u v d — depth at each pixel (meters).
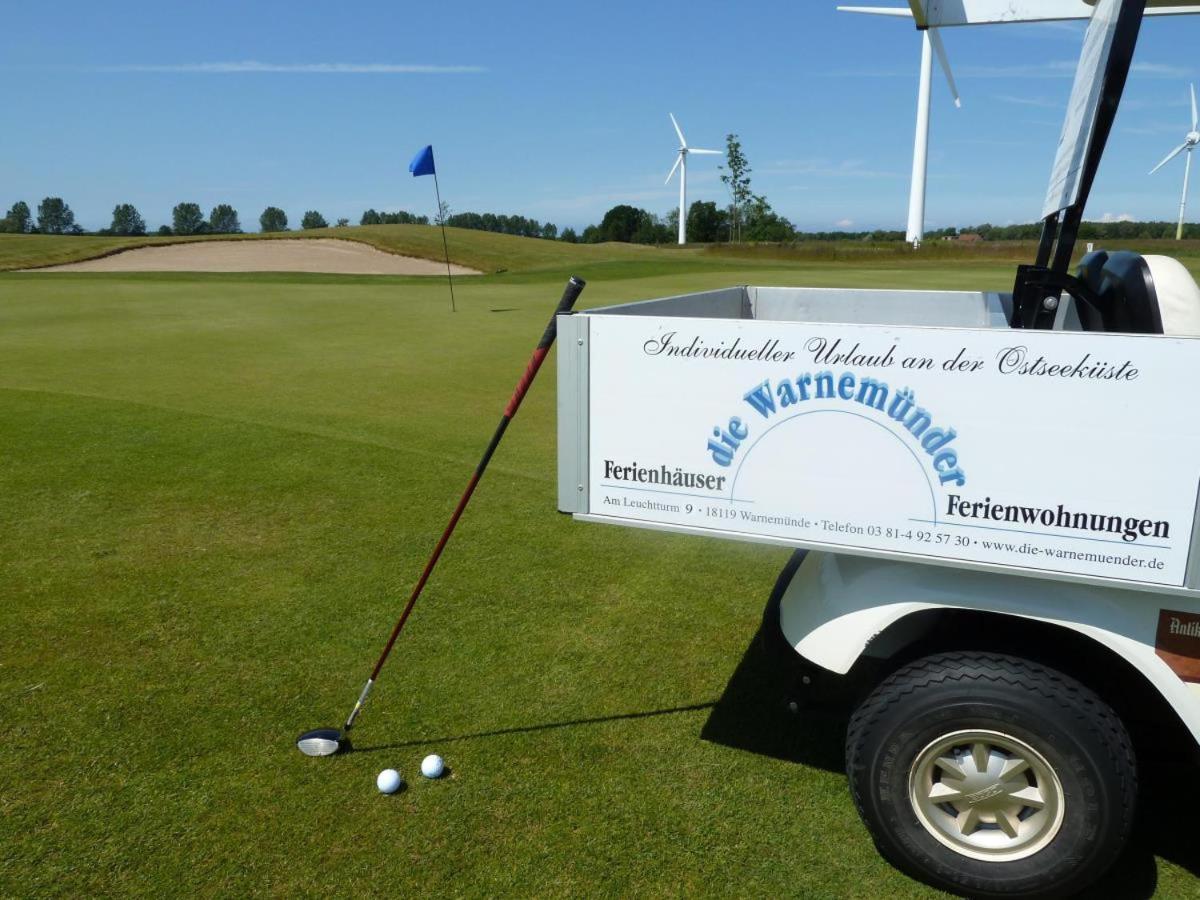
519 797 2.97
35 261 34.69
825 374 2.38
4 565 4.76
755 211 58.16
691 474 2.58
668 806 2.94
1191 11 3.40
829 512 2.46
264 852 2.68
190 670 3.74
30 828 2.76
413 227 51.94
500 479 6.43
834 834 2.81
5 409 8.17
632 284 24.61
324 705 3.51
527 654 3.96
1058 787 2.37
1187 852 2.75
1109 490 2.17
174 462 6.67
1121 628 2.32
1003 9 3.64
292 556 4.98
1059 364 2.15
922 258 42.25
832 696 3.01
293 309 17.58
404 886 2.56
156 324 14.97
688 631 4.20
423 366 11.07
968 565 2.35
